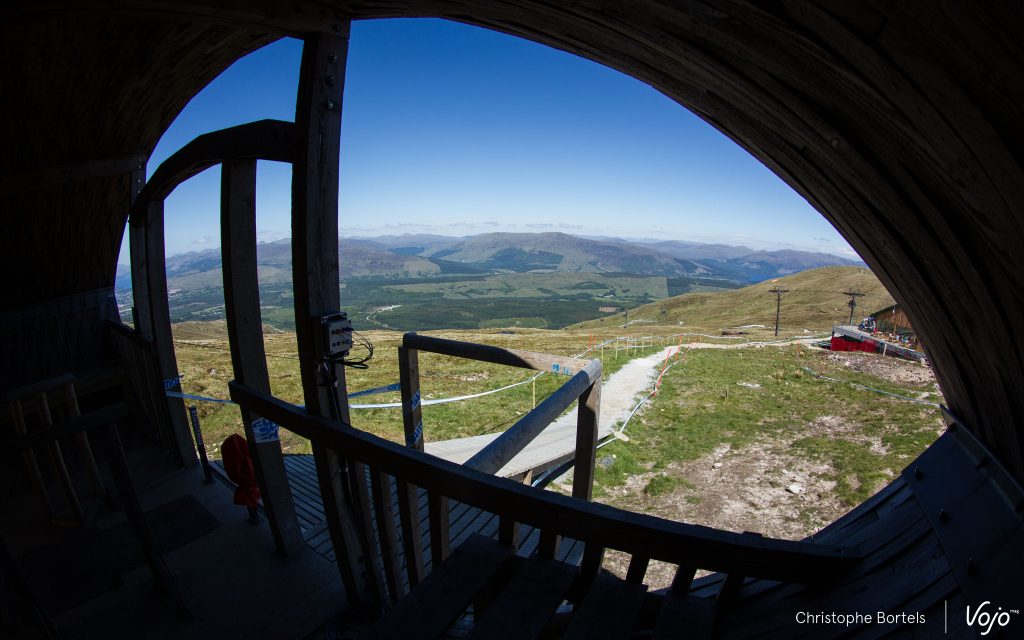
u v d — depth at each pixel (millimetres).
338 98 2203
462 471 1979
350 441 2334
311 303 2324
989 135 951
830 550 1767
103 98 3635
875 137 1293
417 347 3541
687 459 11719
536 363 3322
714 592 2197
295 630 2873
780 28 1182
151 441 5367
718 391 17969
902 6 902
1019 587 1201
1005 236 1101
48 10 1595
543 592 1788
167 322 4547
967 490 1707
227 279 2990
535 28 1918
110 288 6051
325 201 2279
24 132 3510
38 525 3975
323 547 3609
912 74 1010
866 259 1947
